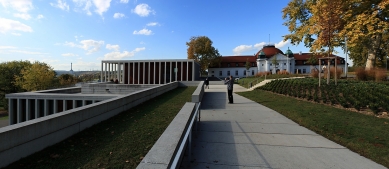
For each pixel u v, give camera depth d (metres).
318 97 10.80
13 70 44.19
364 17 14.02
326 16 12.90
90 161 3.47
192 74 37.22
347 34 14.55
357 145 4.49
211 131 5.74
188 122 4.29
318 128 5.89
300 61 66.19
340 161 3.80
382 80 14.48
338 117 6.97
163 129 5.30
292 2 23.31
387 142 4.61
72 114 4.89
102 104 6.28
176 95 13.38
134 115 7.12
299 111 8.14
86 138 4.68
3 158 3.30
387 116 6.87
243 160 3.84
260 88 19.05
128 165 3.28
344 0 13.77
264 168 3.52
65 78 61.59
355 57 43.09
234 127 6.16
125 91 20.98
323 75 18.92
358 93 9.25
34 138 3.86
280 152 4.23
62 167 3.28
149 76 38.28
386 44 27.09
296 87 14.46
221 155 4.07
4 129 3.40
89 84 21.17
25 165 3.37
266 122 6.79
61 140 4.52
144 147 4.06
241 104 10.77
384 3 13.44
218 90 20.30
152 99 11.35
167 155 2.57
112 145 4.20
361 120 6.51
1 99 41.75
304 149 4.40
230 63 72.69
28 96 13.02
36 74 40.41
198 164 3.66
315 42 15.55
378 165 3.62
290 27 23.69
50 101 12.94
